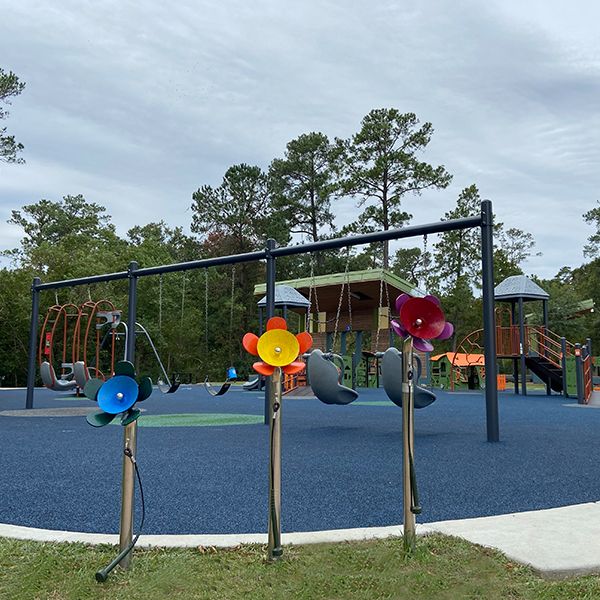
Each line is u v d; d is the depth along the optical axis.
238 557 3.02
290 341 3.20
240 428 9.37
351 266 45.88
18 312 29.84
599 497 4.39
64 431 9.04
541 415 11.62
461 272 46.94
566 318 37.06
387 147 40.59
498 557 2.96
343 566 2.90
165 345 33.78
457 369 25.53
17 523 3.77
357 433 8.61
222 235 46.00
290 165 45.97
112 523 3.76
